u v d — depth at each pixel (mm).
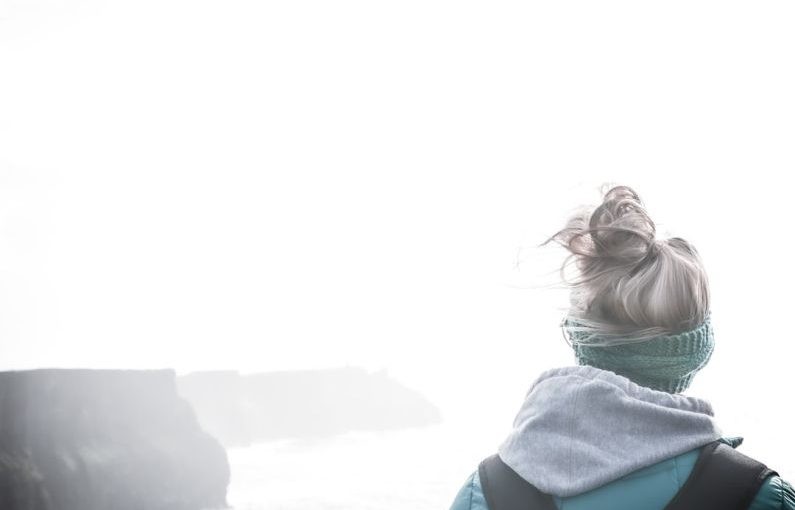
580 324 1693
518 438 1680
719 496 1531
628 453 1581
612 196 1734
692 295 1632
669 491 1563
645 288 1632
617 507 1569
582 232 1682
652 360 1649
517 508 1639
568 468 1598
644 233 1667
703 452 1588
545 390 1697
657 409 1588
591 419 1619
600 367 1712
